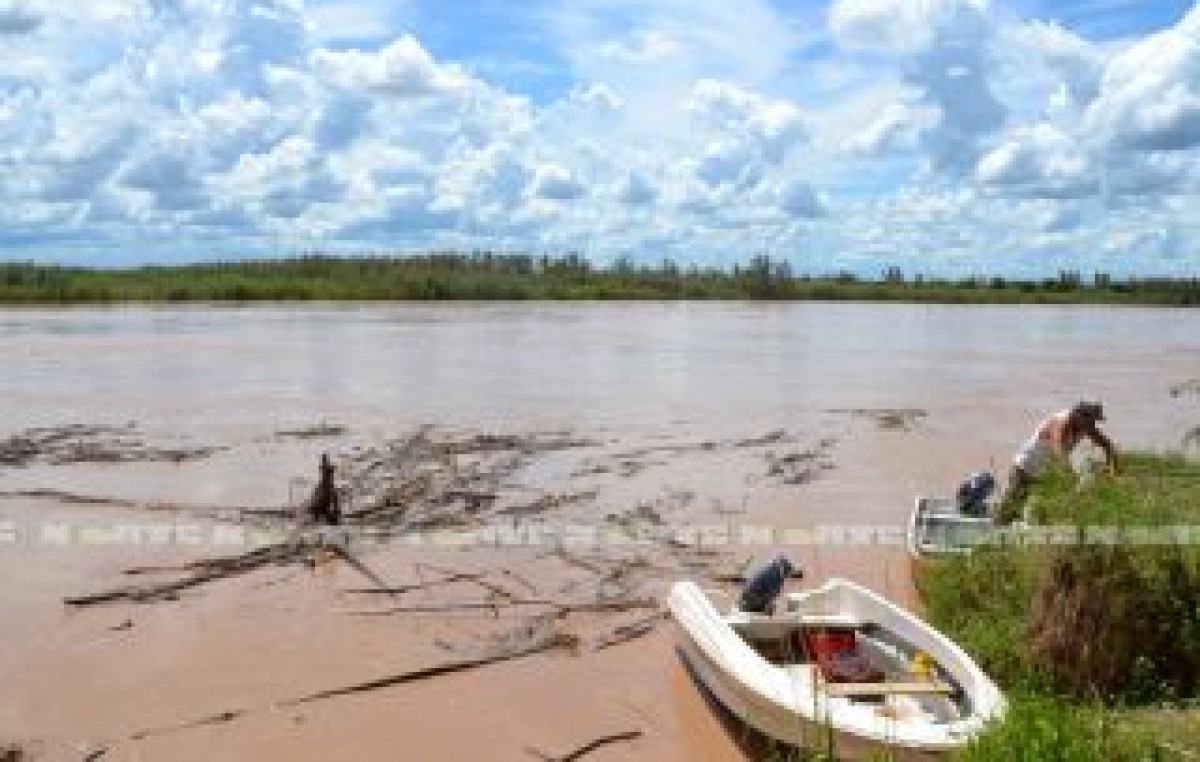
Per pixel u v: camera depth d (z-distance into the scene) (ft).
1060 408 121.19
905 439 100.53
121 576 58.59
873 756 32.68
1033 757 29.09
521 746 40.16
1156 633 39.55
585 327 256.93
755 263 483.51
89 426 104.99
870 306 449.48
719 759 39.22
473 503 73.87
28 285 347.97
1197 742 31.32
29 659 47.75
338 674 46.21
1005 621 43.21
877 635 43.14
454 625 51.62
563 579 58.18
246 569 59.47
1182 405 124.16
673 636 50.08
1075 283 490.08
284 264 428.56
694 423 109.70
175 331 223.51
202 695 44.37
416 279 403.75
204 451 92.02
